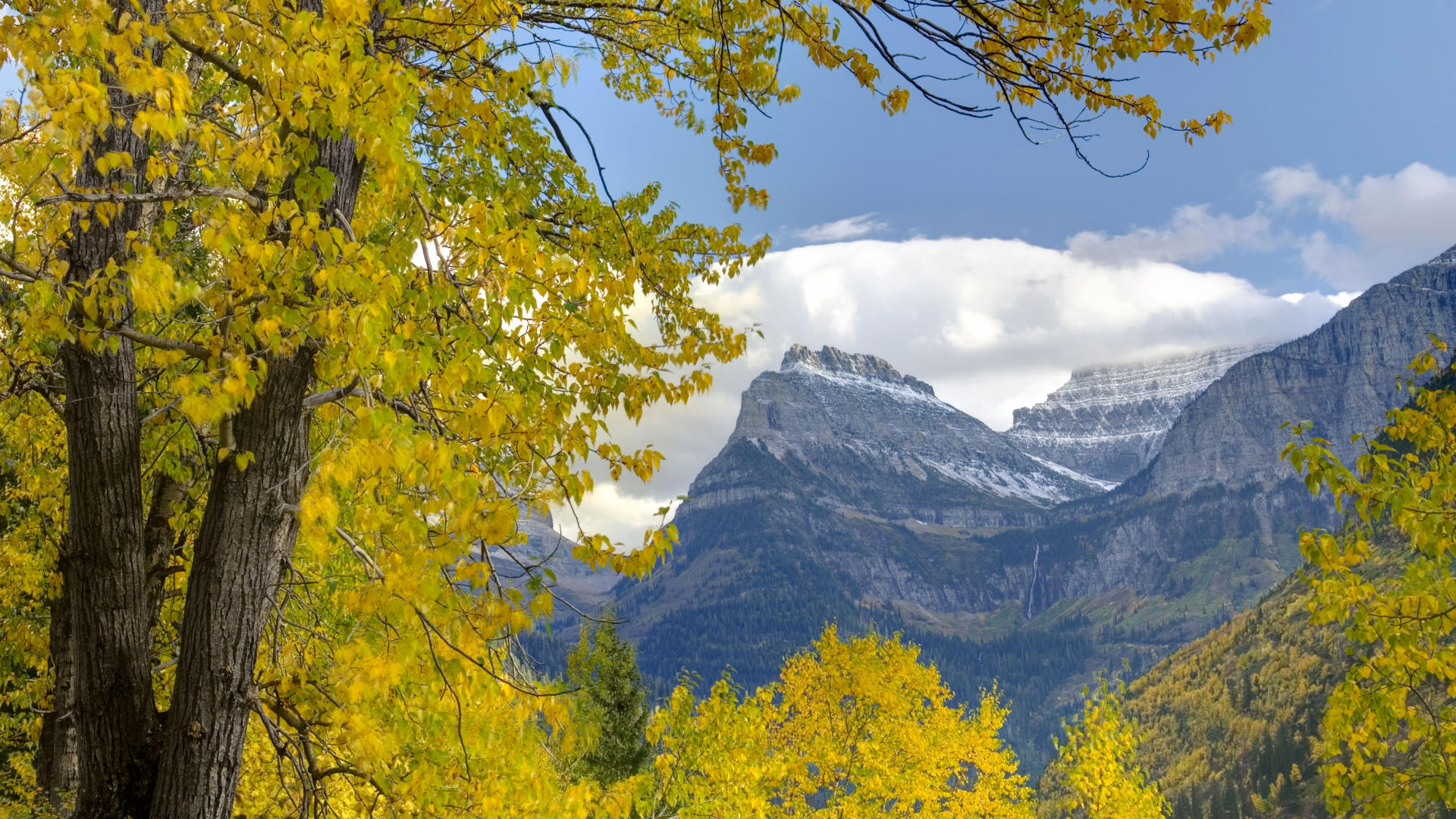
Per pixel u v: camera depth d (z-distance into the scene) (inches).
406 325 115.6
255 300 125.2
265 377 129.0
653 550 126.7
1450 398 220.4
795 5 155.7
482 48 140.7
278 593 161.6
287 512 144.4
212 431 155.5
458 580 123.5
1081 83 142.9
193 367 154.4
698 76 205.8
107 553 147.6
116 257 150.6
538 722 150.8
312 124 119.0
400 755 150.6
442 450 113.3
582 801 147.4
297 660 187.3
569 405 149.5
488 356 140.3
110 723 144.3
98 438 148.6
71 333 136.7
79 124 108.5
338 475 109.5
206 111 161.9
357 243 116.5
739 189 193.9
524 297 131.9
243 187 129.2
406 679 140.9
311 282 128.3
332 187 124.5
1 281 158.1
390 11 142.9
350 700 127.2
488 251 126.0
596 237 223.5
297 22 112.7
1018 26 147.2
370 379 135.3
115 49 109.6
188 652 140.9
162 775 139.8
